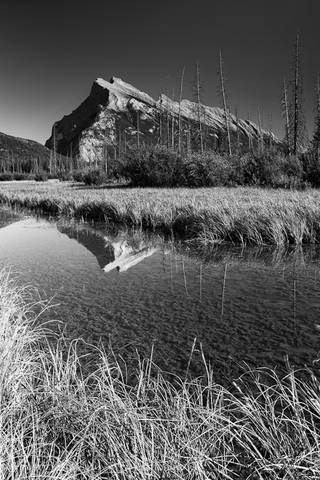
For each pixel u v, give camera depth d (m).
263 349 3.96
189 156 29.50
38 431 2.21
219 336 4.30
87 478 1.99
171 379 3.38
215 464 2.13
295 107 37.38
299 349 3.94
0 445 1.87
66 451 2.04
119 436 2.13
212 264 7.63
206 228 10.27
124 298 5.62
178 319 4.82
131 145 33.62
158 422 2.37
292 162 25.02
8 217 17.14
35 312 5.07
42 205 20.38
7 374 2.61
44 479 1.83
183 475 1.92
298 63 36.91
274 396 3.06
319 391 2.93
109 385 2.52
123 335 4.35
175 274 6.92
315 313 4.93
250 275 6.79
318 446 1.99
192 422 2.29
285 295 5.66
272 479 1.94
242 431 2.23
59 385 2.59
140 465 1.90
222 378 3.40
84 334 4.39
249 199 14.05
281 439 2.22
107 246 9.70
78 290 6.02
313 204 11.32
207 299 5.55
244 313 4.99
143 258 8.28
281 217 9.86
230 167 27.23
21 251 9.14
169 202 14.82
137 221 13.01
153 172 30.19
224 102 38.53
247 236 9.66
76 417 2.25
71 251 9.12
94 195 21.64
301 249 8.83
